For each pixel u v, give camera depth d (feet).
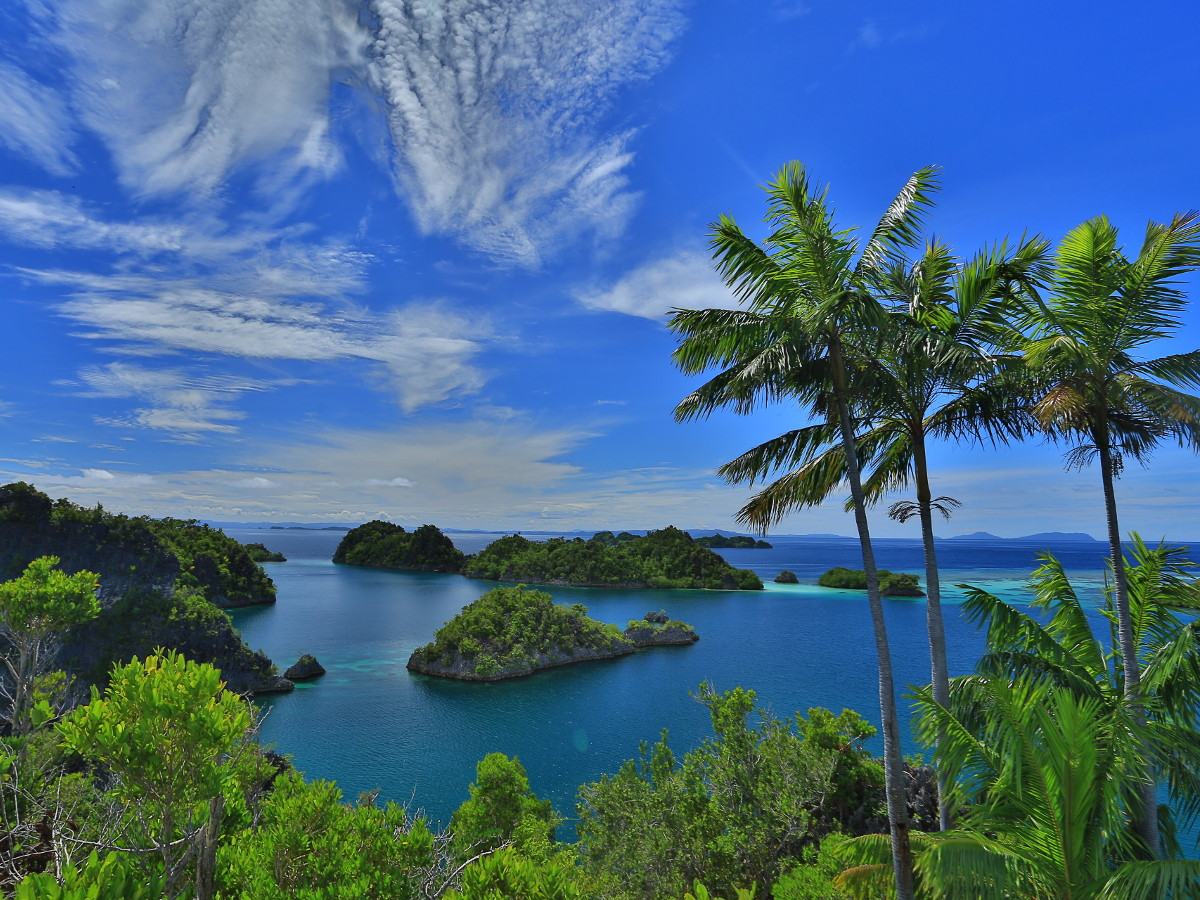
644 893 60.54
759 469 46.80
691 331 45.03
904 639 318.04
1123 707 37.32
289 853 28.40
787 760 66.85
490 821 76.84
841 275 41.22
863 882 41.29
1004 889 29.84
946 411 49.16
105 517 273.33
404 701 201.26
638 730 172.24
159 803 20.93
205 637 216.13
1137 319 41.14
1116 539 41.93
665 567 622.95
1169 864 27.37
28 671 49.37
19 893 15.28
